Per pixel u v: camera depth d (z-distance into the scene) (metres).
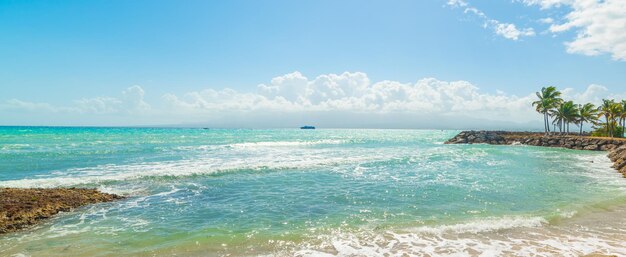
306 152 37.47
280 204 13.07
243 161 27.11
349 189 15.96
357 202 13.40
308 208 12.48
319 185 16.92
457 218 11.13
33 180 16.61
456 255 8.05
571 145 50.97
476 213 11.74
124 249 8.40
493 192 15.30
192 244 8.77
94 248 8.44
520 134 70.62
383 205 12.92
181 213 11.73
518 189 16.02
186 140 59.31
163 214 11.59
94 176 18.80
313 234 9.59
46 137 59.28
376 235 9.48
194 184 16.92
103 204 12.75
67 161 26.05
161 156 30.98
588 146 48.09
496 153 38.06
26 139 52.19
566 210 12.04
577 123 65.19
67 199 12.77
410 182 17.86
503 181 18.27
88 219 10.89
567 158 32.84
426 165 25.27
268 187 16.36
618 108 57.12
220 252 8.24
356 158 29.48
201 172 20.00
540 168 24.38
